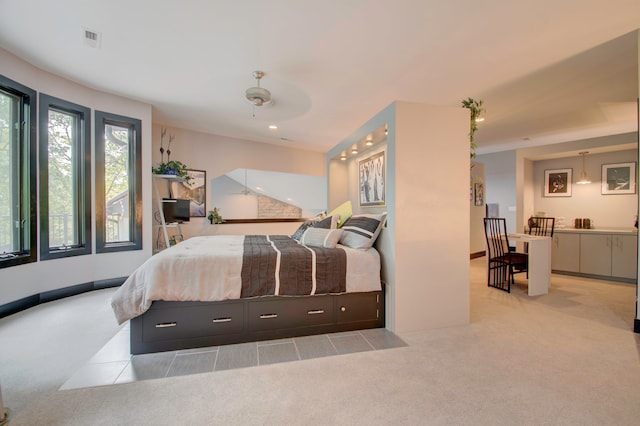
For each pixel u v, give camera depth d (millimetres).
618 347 2146
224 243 2969
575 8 1956
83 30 2260
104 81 3160
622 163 4738
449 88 3209
